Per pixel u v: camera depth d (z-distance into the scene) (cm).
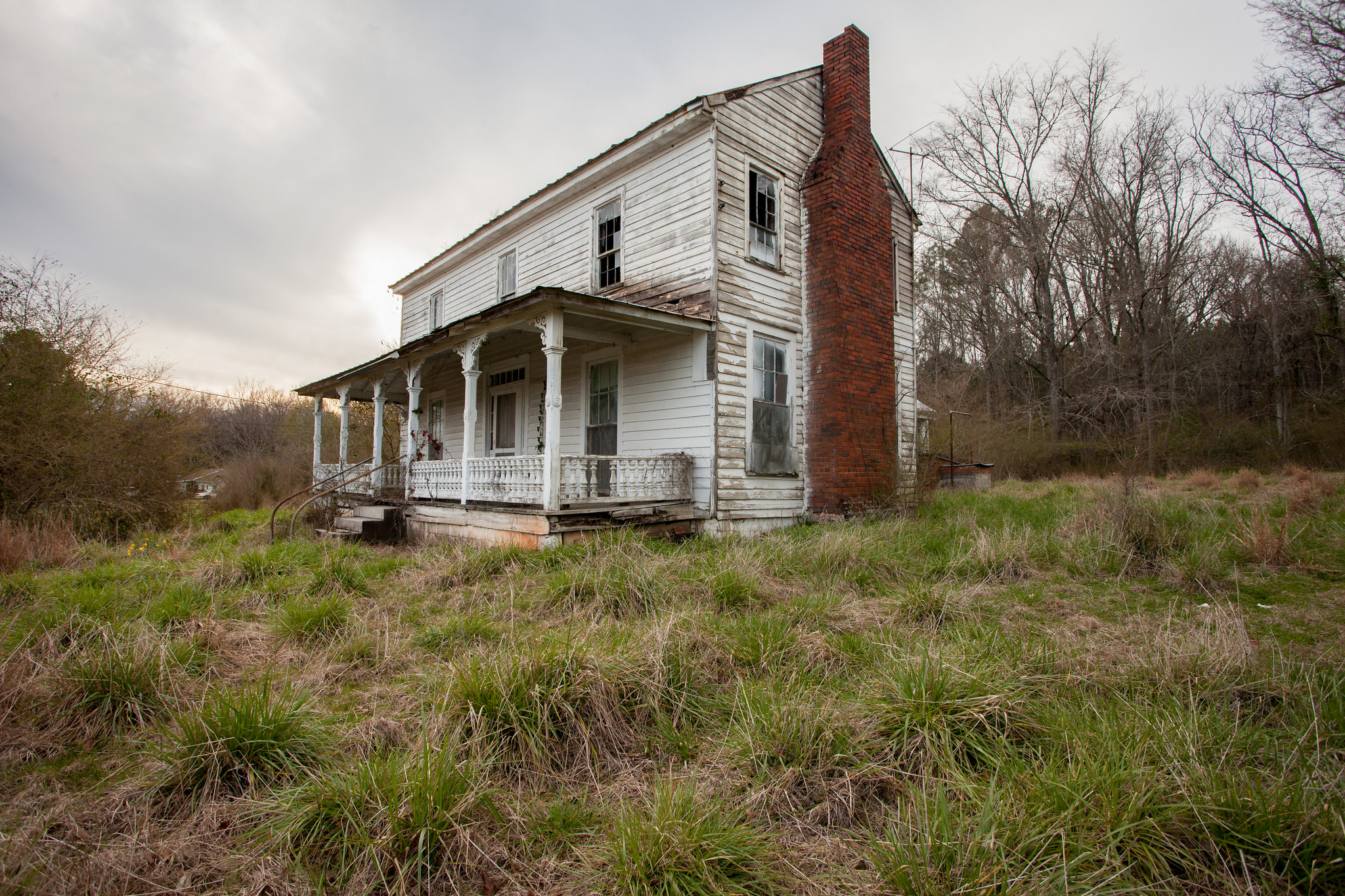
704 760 306
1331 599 526
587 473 873
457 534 977
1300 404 2512
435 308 1717
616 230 1141
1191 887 208
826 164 1098
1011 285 3141
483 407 1429
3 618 477
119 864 226
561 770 301
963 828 221
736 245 997
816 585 614
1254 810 220
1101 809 229
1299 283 2422
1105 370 2764
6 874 219
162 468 1183
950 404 2844
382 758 289
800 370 1110
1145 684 354
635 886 207
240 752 278
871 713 315
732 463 978
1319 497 1031
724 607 532
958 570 664
